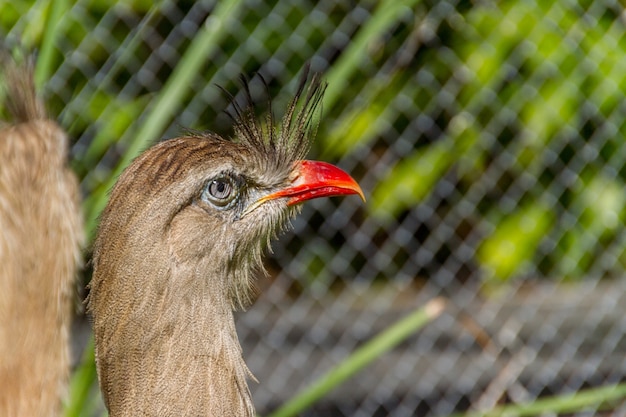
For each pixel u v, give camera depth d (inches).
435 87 503.5
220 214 229.3
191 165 221.8
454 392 525.3
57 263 137.6
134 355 211.5
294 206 256.5
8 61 171.9
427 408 536.7
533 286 543.8
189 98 462.3
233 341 223.9
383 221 514.9
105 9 438.3
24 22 394.0
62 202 139.3
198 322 218.2
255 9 469.1
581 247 544.1
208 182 227.6
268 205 245.9
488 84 506.3
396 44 489.1
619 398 529.0
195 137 234.2
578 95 520.1
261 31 465.1
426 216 516.1
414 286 529.0
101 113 424.2
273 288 505.4
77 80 429.4
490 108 512.1
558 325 540.4
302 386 496.7
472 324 522.6
